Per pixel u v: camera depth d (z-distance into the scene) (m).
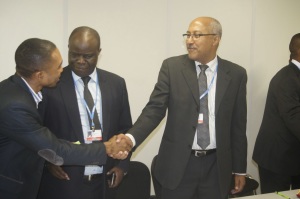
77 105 1.62
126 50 2.74
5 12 2.38
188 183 1.81
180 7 2.87
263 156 2.54
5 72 2.44
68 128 1.60
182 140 1.76
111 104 1.70
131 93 2.81
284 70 2.46
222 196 1.79
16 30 2.42
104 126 1.66
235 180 1.96
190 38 1.77
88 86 1.69
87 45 1.53
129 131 1.76
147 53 2.81
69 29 2.55
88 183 1.65
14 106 1.29
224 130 1.80
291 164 2.43
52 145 1.38
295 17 3.36
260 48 3.25
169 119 1.83
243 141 1.90
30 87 1.41
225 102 1.80
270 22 3.25
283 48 3.35
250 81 3.27
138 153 2.93
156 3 2.79
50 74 1.40
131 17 2.72
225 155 1.81
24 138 1.33
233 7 3.08
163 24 2.83
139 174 2.51
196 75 1.81
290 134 2.41
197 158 1.79
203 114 1.77
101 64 2.68
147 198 2.51
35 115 1.37
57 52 1.43
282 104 2.31
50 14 2.49
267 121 2.54
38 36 2.48
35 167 1.46
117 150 1.62
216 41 1.81
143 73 2.83
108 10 2.64
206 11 2.98
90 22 2.60
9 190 1.38
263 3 3.19
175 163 1.77
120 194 2.44
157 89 1.87
